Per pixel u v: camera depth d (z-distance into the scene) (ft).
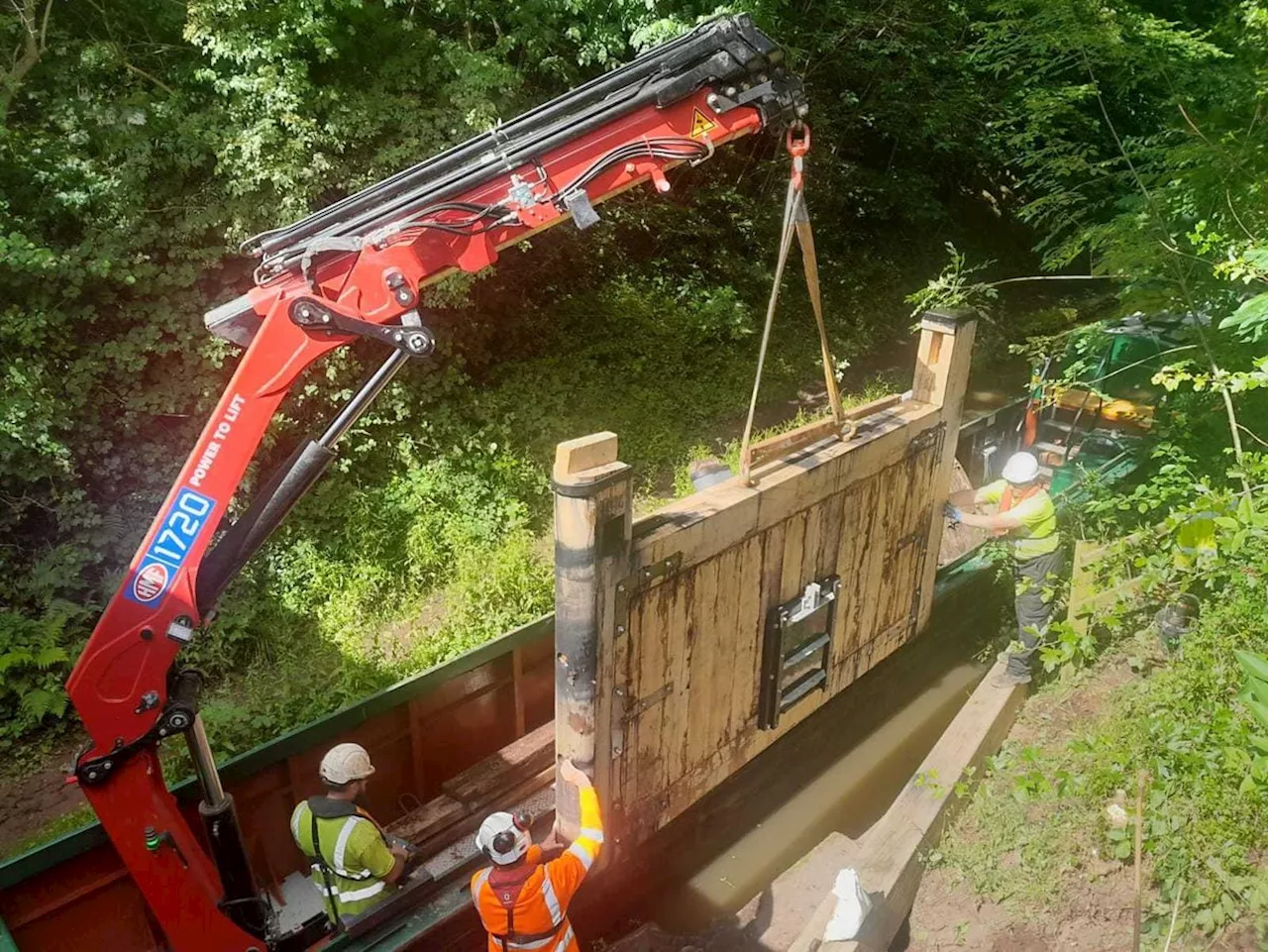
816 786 18.90
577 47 33.06
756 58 12.09
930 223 49.21
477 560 25.14
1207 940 12.51
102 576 23.97
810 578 15.87
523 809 14.98
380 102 26.05
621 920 15.71
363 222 11.78
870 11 42.63
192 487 11.58
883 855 14.15
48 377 23.03
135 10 25.84
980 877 14.25
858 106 44.14
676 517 13.20
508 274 33.40
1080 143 24.34
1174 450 19.24
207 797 12.48
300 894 14.76
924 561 19.01
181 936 12.60
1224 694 15.42
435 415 28.63
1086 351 25.68
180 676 12.34
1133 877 13.71
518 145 11.98
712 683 14.69
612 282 37.01
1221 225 18.39
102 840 12.74
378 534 25.82
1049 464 27.81
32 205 23.00
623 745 13.35
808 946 13.17
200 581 12.00
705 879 16.80
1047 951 12.93
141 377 24.66
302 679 21.98
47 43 24.82
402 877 13.28
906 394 18.29
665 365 34.83
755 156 43.98
